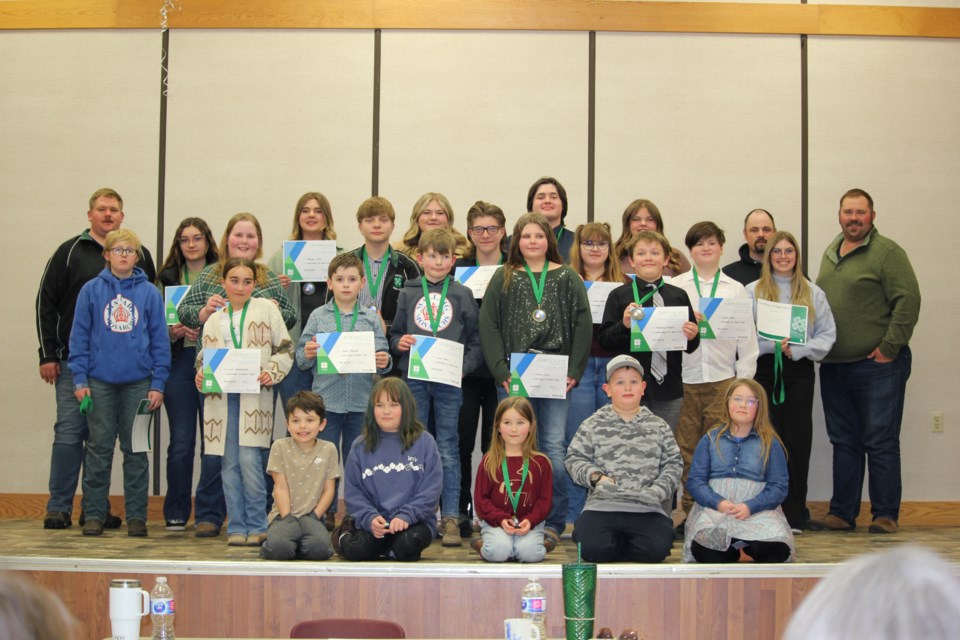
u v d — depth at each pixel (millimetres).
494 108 6285
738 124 6270
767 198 6262
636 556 4121
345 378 4625
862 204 5477
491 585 3781
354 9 6266
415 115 6277
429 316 4699
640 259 4781
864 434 5414
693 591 3803
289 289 5199
